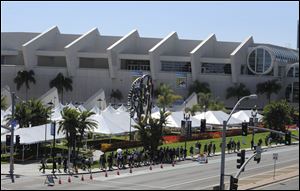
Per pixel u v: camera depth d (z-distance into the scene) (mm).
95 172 56031
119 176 53375
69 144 62969
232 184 43344
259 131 103625
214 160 68750
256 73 158750
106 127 78000
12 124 53562
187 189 45750
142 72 150500
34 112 72312
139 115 84000
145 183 48906
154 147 66562
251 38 164000
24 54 155500
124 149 74250
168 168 60469
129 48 158750
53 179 49031
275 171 60000
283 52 167750
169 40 158000
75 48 155625
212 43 160875
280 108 93875
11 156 51656
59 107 96750
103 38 161750
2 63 163375
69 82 155125
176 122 91250
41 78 157875
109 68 154750
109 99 155625
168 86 141250
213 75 155625
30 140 63156
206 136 90375
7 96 124625
